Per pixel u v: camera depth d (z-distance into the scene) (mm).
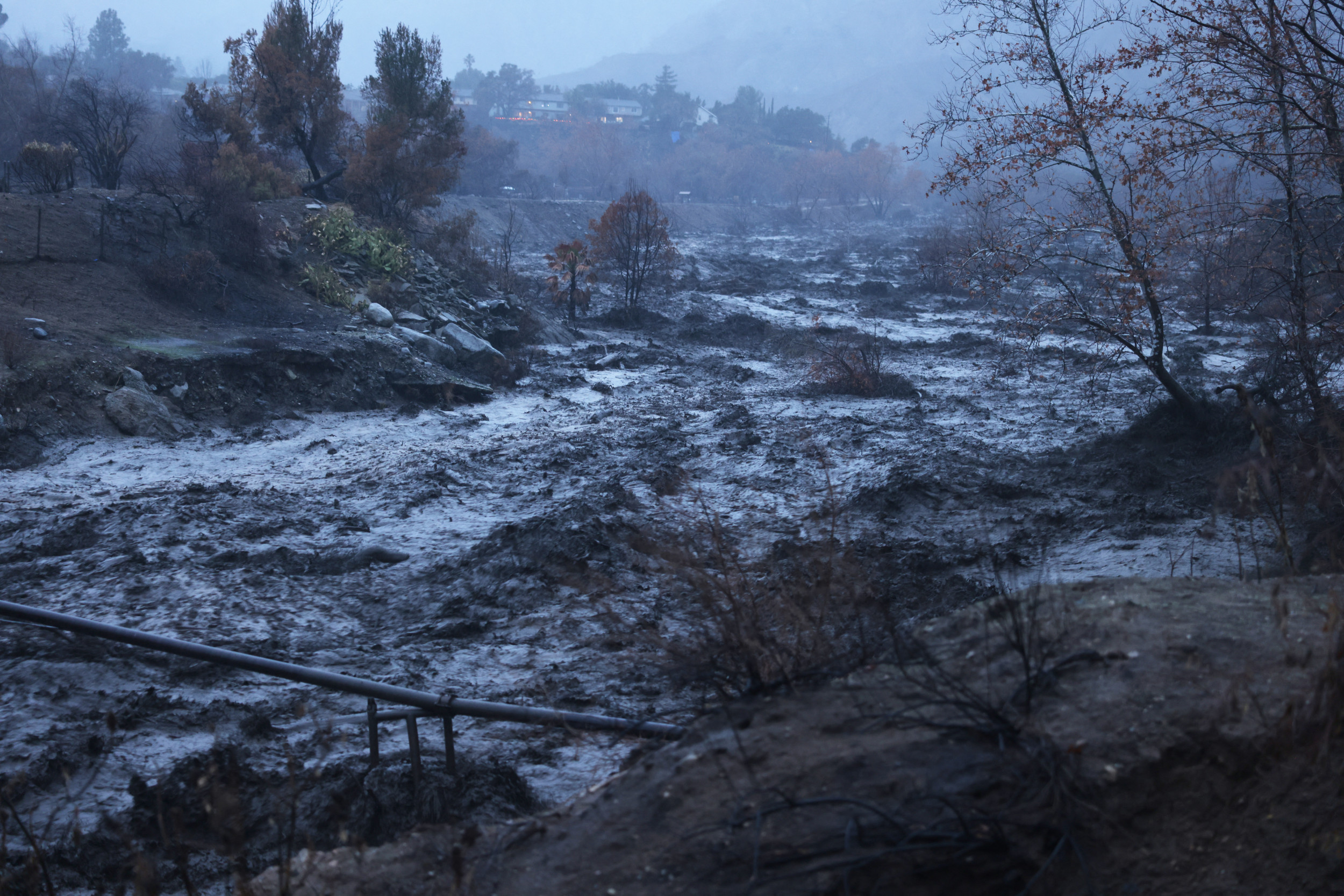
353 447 20484
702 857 2756
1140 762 2818
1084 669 3309
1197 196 14047
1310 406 12398
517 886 2865
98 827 5254
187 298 26031
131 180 39219
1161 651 3359
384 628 9703
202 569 11070
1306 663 3199
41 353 19969
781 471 16016
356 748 6562
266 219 32562
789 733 3244
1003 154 14633
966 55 14758
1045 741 2873
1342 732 2914
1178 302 19641
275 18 41156
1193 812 2801
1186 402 16062
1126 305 15531
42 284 23625
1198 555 10078
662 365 33562
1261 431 4855
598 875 2814
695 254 89375
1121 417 21031
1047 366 29109
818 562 4809
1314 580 4113
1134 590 3984
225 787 5254
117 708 7234
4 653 8273
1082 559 10750
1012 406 23453
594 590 9844
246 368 22828
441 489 15375
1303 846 2785
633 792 3176
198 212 29672
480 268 40469
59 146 40875
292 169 45250
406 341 28219
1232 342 31328
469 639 9133
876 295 57906
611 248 45656
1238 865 2750
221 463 18672
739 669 3916
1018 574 10141
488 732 6801
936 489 13789
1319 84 12141
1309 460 5312
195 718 7102
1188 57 12992
